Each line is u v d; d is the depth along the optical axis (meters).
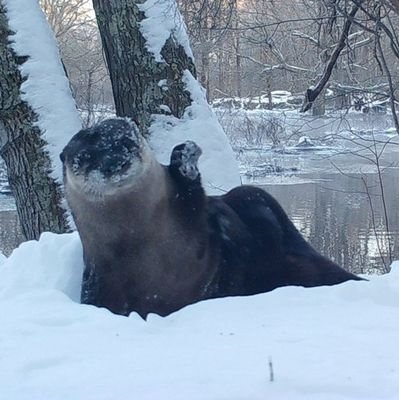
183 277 6.21
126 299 6.17
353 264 14.11
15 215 21.67
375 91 12.28
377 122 19.89
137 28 10.54
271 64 20.52
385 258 14.55
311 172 25.75
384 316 5.05
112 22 10.61
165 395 3.64
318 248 15.67
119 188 5.84
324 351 4.26
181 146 6.36
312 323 4.94
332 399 3.53
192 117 10.45
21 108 10.51
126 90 10.62
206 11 12.22
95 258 6.21
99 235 6.07
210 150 10.23
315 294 5.62
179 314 5.36
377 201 21.30
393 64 16.06
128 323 5.11
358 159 27.48
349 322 4.93
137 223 6.00
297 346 4.39
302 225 18.20
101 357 4.36
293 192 22.86
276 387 3.64
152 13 10.57
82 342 4.70
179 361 4.21
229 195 7.01
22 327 5.04
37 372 4.14
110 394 3.70
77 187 5.97
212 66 24.98
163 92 10.46
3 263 7.12
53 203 10.58
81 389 3.81
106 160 5.77
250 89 26.98
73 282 6.65
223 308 5.39
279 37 17.08
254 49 22.73
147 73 10.50
